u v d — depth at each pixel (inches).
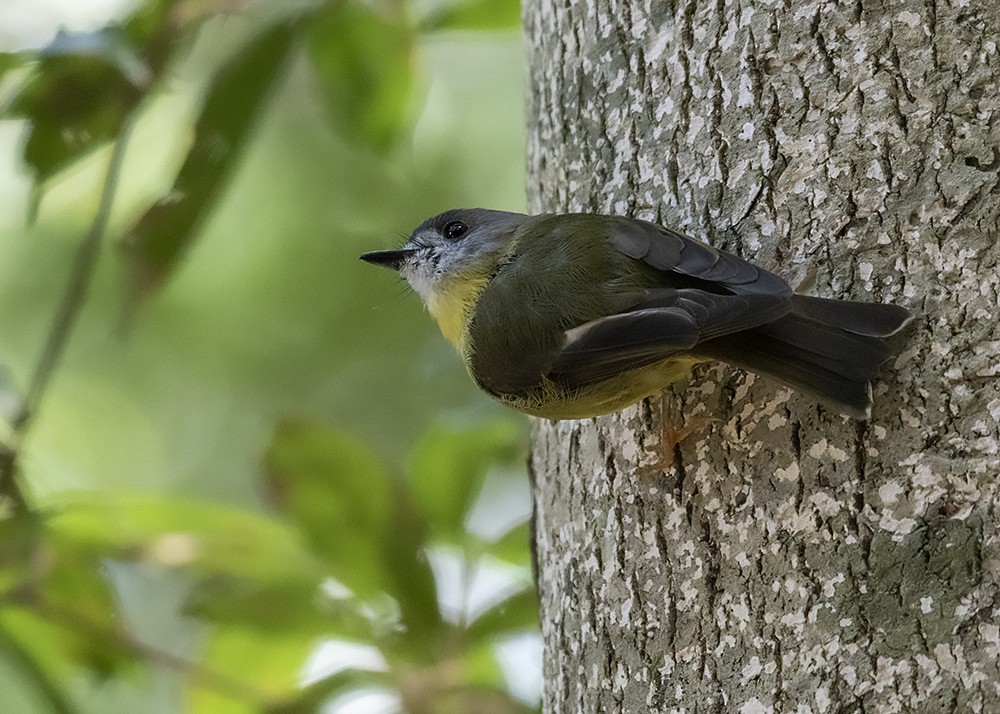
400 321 508.4
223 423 514.9
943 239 224.2
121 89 333.7
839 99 234.7
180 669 338.6
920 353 221.3
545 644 268.8
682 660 234.2
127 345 511.2
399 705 315.9
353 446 325.1
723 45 246.8
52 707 343.3
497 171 504.4
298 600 326.6
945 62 229.6
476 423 337.7
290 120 503.2
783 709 221.1
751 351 222.8
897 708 212.2
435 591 322.7
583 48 269.7
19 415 331.6
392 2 362.6
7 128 502.6
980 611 211.0
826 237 231.8
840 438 223.8
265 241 504.1
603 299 241.9
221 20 384.2
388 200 502.6
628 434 249.4
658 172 253.0
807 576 222.8
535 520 285.1
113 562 332.8
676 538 238.5
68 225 500.4
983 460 215.6
